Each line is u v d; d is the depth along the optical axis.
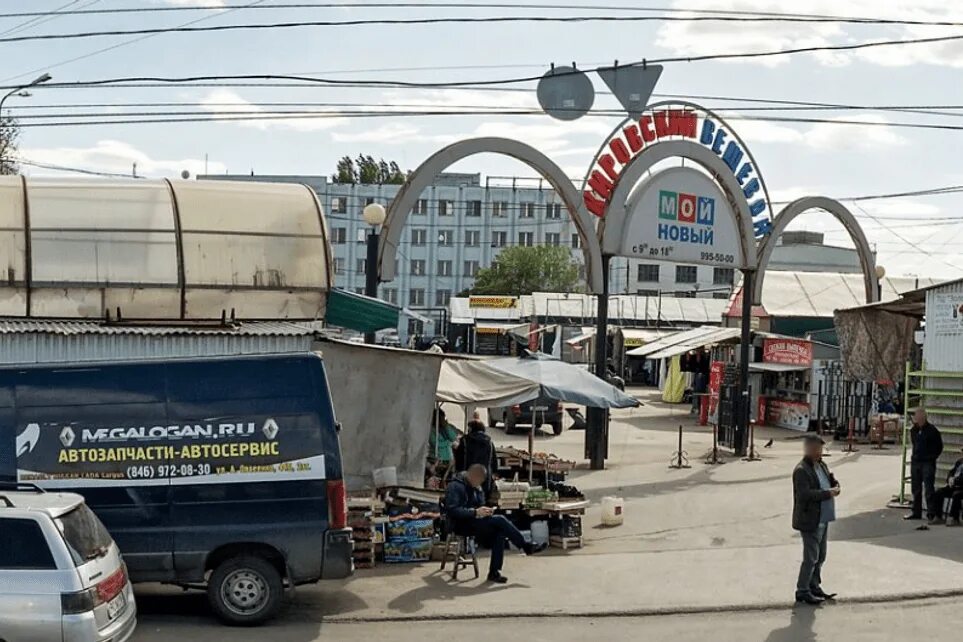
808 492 12.80
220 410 11.91
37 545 9.18
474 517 14.01
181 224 17.09
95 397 11.84
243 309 17.11
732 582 14.03
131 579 11.68
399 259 102.81
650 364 62.28
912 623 12.18
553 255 90.25
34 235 16.39
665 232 26.39
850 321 21.86
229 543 11.76
